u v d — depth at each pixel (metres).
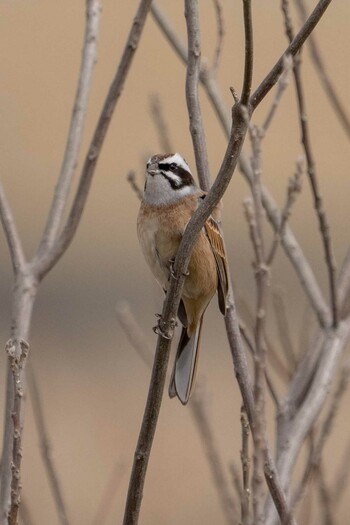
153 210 10.92
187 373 10.34
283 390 16.16
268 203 10.52
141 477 8.46
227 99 17.44
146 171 11.06
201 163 10.14
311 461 8.73
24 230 30.47
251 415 8.65
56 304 27.66
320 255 29.17
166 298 8.68
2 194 10.52
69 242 10.42
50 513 15.88
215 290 10.81
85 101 10.96
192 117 10.16
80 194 10.48
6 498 9.06
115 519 18.72
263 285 8.23
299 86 9.60
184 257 8.62
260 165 8.64
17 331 9.96
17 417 7.48
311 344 10.15
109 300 28.14
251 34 7.53
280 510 8.20
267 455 8.19
